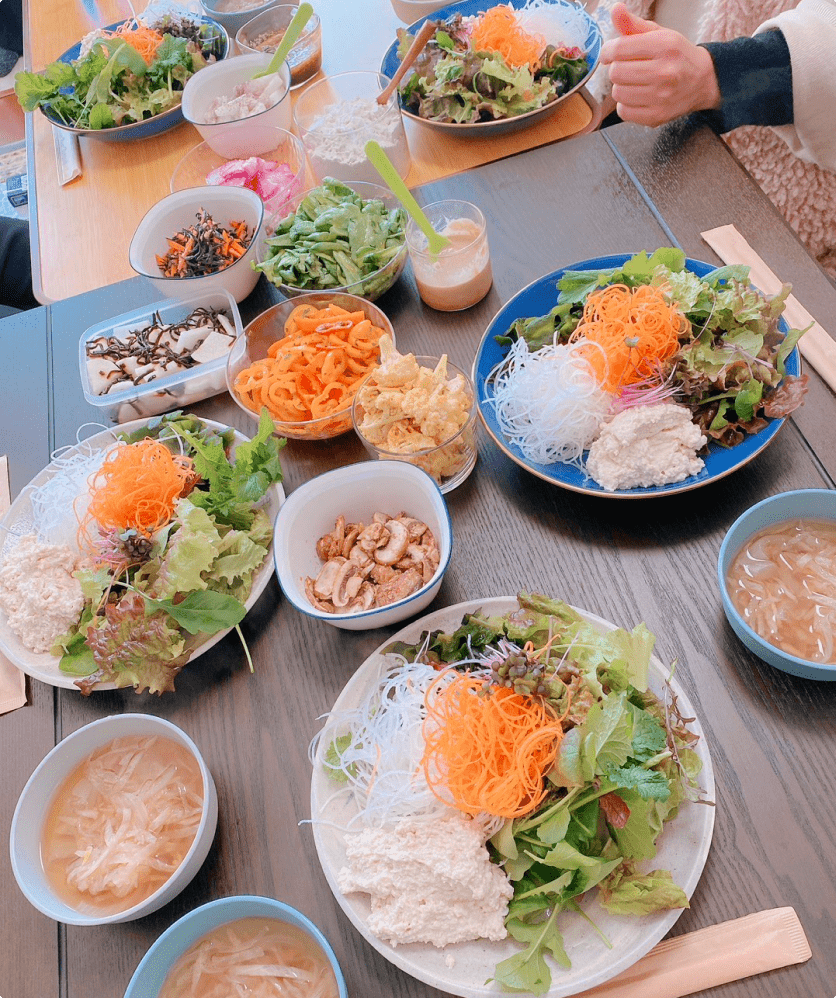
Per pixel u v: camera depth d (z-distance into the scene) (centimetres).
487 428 72
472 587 68
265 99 111
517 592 67
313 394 78
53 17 156
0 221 135
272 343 83
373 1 133
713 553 66
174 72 117
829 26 88
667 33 88
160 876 59
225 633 68
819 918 52
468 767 54
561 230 89
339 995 51
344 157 96
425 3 118
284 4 126
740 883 53
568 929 52
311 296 81
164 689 65
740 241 81
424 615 66
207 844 59
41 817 60
